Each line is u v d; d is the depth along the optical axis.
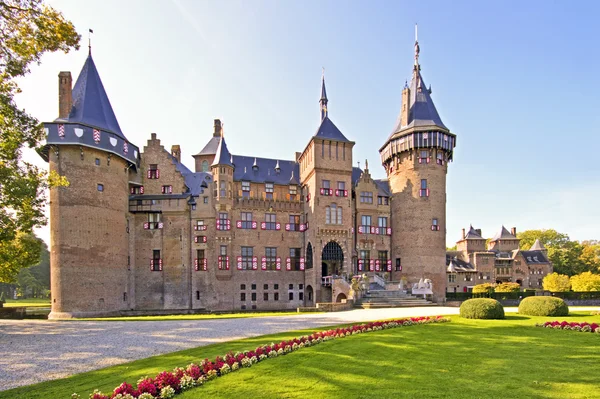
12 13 18.66
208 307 47.03
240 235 50.34
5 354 15.72
